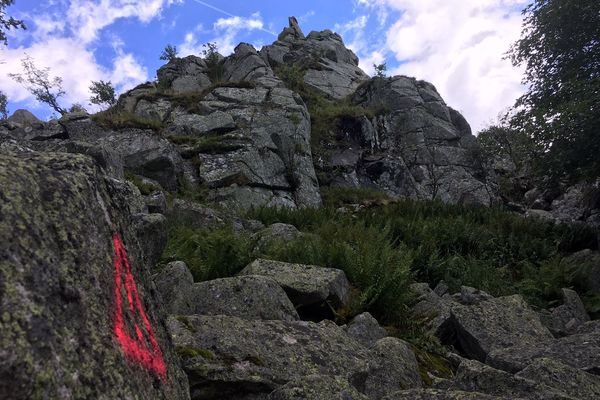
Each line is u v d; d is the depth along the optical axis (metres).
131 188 7.89
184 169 19.72
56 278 1.32
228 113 25.31
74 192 1.62
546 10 13.38
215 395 2.67
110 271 1.62
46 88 39.16
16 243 1.26
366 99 40.28
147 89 35.72
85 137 21.33
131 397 1.34
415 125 36.62
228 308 3.99
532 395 2.65
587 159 11.58
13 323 1.10
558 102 13.30
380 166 31.50
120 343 1.45
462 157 34.78
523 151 14.66
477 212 14.60
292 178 23.03
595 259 9.40
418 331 5.20
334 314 4.96
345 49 55.44
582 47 13.56
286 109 27.06
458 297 6.37
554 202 22.38
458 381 3.00
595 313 7.41
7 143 10.82
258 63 39.84
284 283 4.79
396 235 10.98
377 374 3.39
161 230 5.27
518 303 5.43
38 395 1.05
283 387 2.32
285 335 3.31
